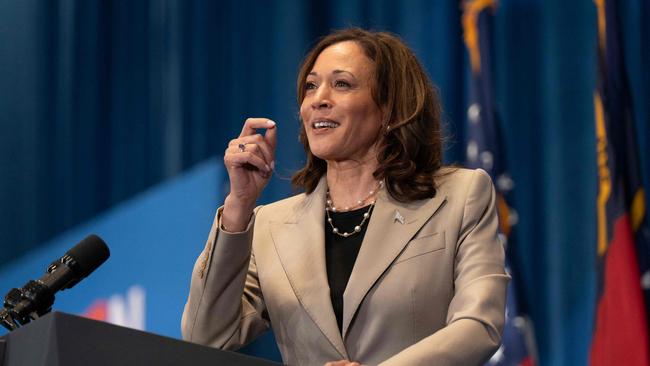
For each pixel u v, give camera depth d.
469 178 4.05
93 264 3.53
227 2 9.45
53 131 9.87
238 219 3.93
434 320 3.79
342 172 4.21
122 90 9.72
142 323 8.72
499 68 8.23
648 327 7.02
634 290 6.97
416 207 4.00
